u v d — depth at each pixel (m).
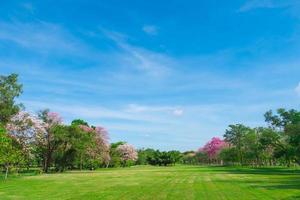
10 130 70.19
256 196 30.02
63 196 30.81
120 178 59.44
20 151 65.56
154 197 29.95
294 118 84.56
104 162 129.00
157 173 80.75
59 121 88.50
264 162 138.12
